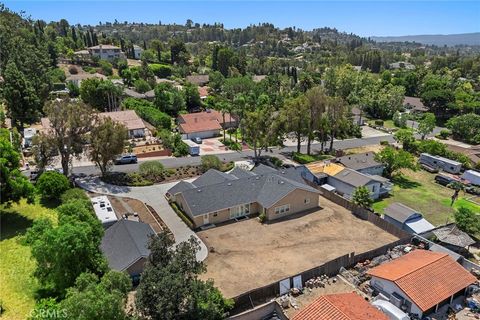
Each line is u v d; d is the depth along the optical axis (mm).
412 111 123500
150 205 50500
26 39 120500
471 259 40719
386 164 66625
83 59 155000
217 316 27922
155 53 186250
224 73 171000
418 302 30125
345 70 138000
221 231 44531
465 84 150750
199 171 62594
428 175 69312
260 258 38938
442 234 42938
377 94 120500
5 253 36281
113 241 36594
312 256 39469
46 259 28766
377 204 55562
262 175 52844
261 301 32219
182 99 108438
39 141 51531
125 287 26141
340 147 83500
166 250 26891
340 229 45438
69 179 54906
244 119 70938
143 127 83250
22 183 41188
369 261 37906
